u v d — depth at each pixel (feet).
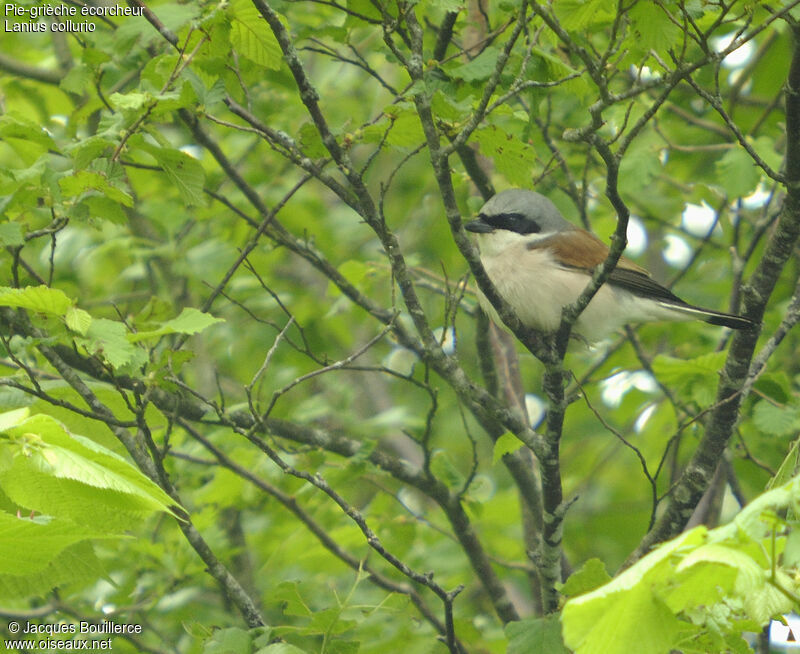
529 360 55.16
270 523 44.98
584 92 28.07
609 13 26.58
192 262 45.50
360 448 33.94
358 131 26.32
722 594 15.37
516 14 25.20
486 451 57.52
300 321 50.44
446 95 25.14
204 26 25.88
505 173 28.27
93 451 16.11
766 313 44.37
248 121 26.76
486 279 25.49
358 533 37.55
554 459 26.96
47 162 27.66
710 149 35.86
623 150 21.15
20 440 15.64
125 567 35.99
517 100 35.06
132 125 26.86
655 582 14.96
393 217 58.95
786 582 15.25
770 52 46.57
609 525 52.39
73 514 17.26
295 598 27.96
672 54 21.79
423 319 27.58
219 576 27.73
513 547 45.68
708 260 53.21
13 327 27.81
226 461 34.19
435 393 30.91
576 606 14.80
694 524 34.47
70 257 46.19
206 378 46.80
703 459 27.94
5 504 19.70
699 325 46.19
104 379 28.02
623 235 23.18
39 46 48.52
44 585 21.35
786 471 20.40
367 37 37.91
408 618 33.42
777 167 34.40
